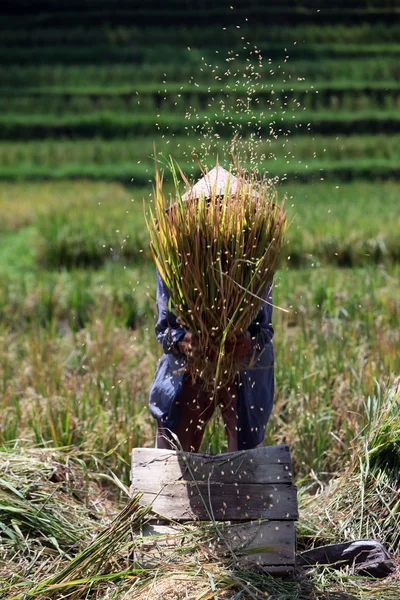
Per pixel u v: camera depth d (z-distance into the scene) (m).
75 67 31.92
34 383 5.29
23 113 28.67
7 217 15.05
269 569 2.95
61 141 26.53
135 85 30.52
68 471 3.63
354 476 3.60
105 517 3.47
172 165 3.14
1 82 30.95
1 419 4.52
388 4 36.12
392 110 28.02
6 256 12.27
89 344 6.33
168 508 3.09
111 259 11.35
